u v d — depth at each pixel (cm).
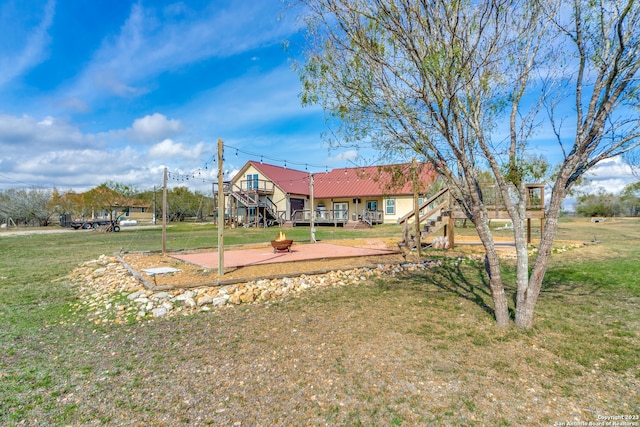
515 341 384
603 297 550
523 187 423
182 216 4538
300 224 3025
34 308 549
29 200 3706
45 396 292
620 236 1551
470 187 397
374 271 784
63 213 3900
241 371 333
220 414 264
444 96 368
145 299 561
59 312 530
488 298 557
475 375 313
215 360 359
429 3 360
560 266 810
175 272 753
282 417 259
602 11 349
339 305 546
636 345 368
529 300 416
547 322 438
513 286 642
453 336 404
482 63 368
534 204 1141
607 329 416
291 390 296
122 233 2255
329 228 2570
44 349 393
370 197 2922
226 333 438
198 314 520
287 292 630
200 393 295
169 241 1584
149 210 4759
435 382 302
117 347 398
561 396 278
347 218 2795
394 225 2633
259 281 667
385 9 359
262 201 3050
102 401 284
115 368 344
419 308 517
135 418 260
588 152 364
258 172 3153
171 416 262
